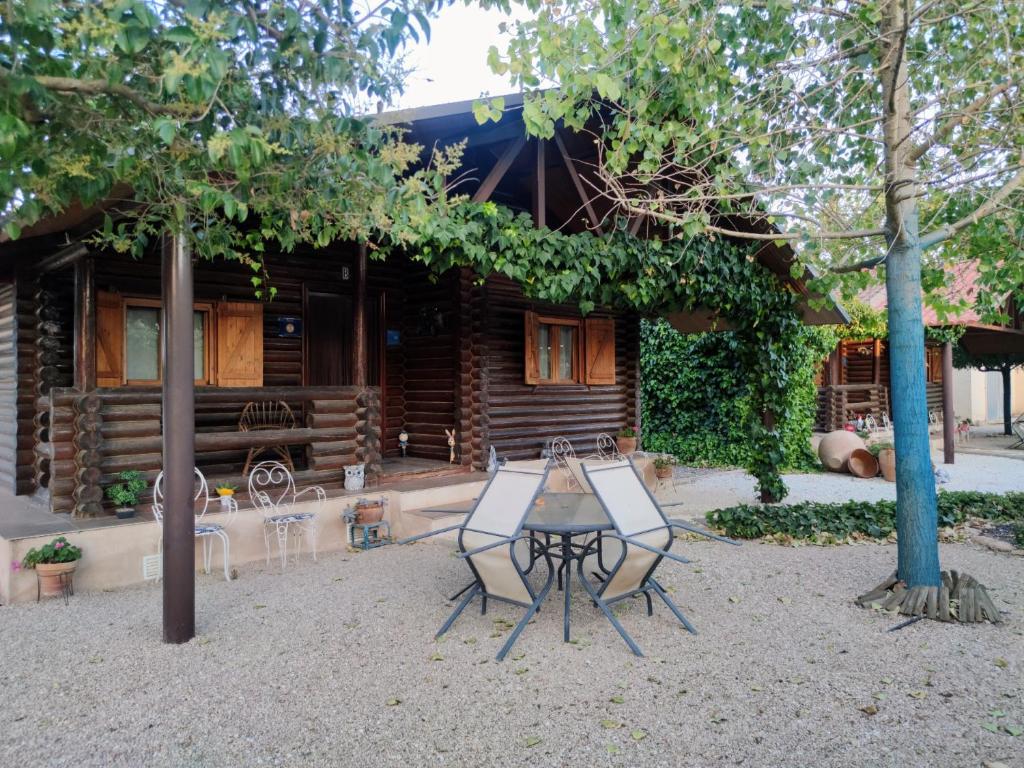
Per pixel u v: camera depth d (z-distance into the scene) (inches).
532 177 362.6
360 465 305.3
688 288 308.5
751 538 295.3
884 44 210.1
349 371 358.6
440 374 373.1
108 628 189.0
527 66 192.9
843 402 672.4
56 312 286.7
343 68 121.5
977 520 316.5
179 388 177.6
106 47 97.0
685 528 196.5
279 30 120.0
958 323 542.6
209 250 171.5
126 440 250.4
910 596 199.3
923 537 203.9
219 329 301.9
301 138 132.1
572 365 423.8
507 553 180.2
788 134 246.5
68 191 117.0
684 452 571.8
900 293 207.6
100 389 244.4
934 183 224.8
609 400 444.1
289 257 335.3
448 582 233.0
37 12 89.0
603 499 186.5
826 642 177.2
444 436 369.1
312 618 197.2
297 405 331.9
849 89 243.3
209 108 113.0
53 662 166.4
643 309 337.4
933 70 245.6
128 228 231.5
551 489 374.9
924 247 212.4
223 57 98.2
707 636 182.1
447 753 125.3
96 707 143.7
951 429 565.9
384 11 120.3
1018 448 676.7
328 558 267.4
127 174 122.5
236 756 125.0
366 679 156.6
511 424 388.2
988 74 220.7
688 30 197.2
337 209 151.8
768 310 354.9
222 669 162.2
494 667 163.0
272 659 168.1
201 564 248.4
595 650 173.3
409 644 177.8
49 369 283.9
